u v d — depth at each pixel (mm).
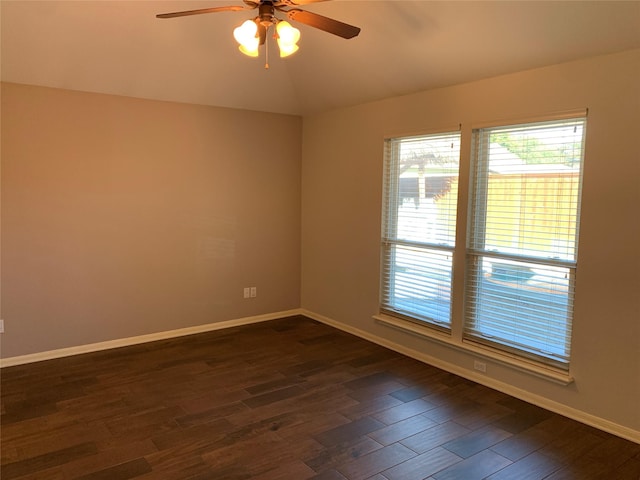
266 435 2824
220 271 4887
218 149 4738
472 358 3670
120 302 4312
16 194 3758
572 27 2664
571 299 3074
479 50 3129
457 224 3705
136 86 4066
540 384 3229
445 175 3834
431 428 2928
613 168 2783
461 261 3693
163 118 4387
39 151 3820
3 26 3150
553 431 2896
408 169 4164
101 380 3590
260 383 3586
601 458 2613
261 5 2291
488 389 3504
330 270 5051
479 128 3500
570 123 3014
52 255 3949
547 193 3172
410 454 2637
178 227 4566
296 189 5352
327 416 3074
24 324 3879
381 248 4414
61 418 2994
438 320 3967
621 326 2803
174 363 3963
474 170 3592
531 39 2863
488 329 3600
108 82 3934
